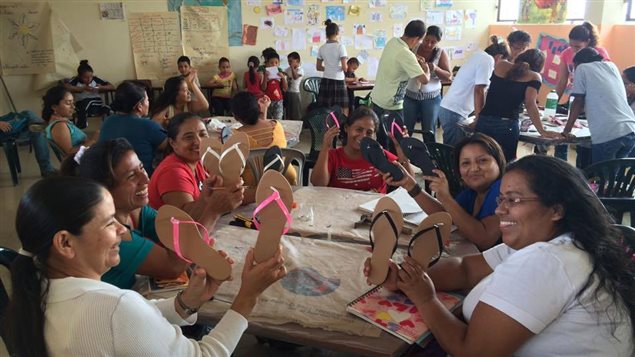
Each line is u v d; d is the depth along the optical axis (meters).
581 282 0.96
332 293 1.29
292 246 1.57
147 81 6.59
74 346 0.83
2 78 6.17
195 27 6.59
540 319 0.96
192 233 1.13
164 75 6.66
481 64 3.62
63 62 6.32
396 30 7.25
